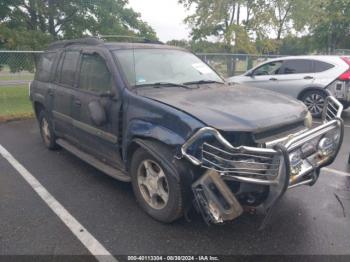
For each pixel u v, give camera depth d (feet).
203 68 16.10
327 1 73.51
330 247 10.43
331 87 29.12
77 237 11.09
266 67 33.45
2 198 13.94
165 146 11.09
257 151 9.60
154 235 11.12
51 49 19.94
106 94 13.33
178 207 10.85
